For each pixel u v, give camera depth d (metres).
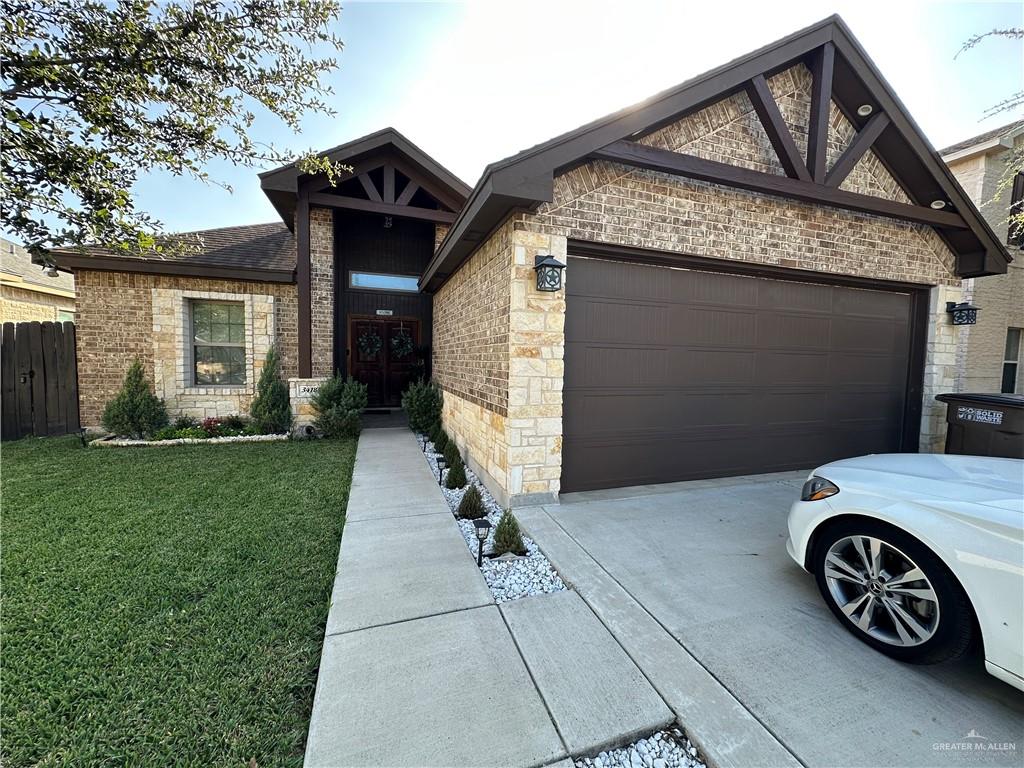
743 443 5.11
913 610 2.03
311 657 2.00
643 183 4.14
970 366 7.33
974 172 7.25
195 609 2.35
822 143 4.36
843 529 2.32
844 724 1.66
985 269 5.55
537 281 3.83
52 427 7.23
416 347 10.32
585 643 2.12
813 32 4.19
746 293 4.96
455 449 5.73
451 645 2.08
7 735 1.56
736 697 1.79
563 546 3.21
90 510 3.79
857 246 5.15
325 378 7.69
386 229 10.03
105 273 7.37
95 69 2.26
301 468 5.31
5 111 2.08
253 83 2.79
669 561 3.00
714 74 3.86
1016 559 1.70
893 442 5.96
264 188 7.39
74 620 2.22
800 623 2.31
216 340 8.01
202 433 7.16
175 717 1.65
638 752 1.58
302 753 1.52
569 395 4.32
